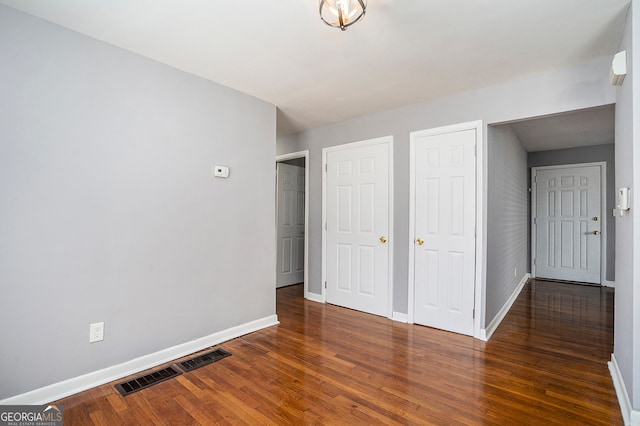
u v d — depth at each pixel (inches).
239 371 92.7
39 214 76.1
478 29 80.0
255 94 123.3
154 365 95.7
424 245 130.7
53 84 78.3
